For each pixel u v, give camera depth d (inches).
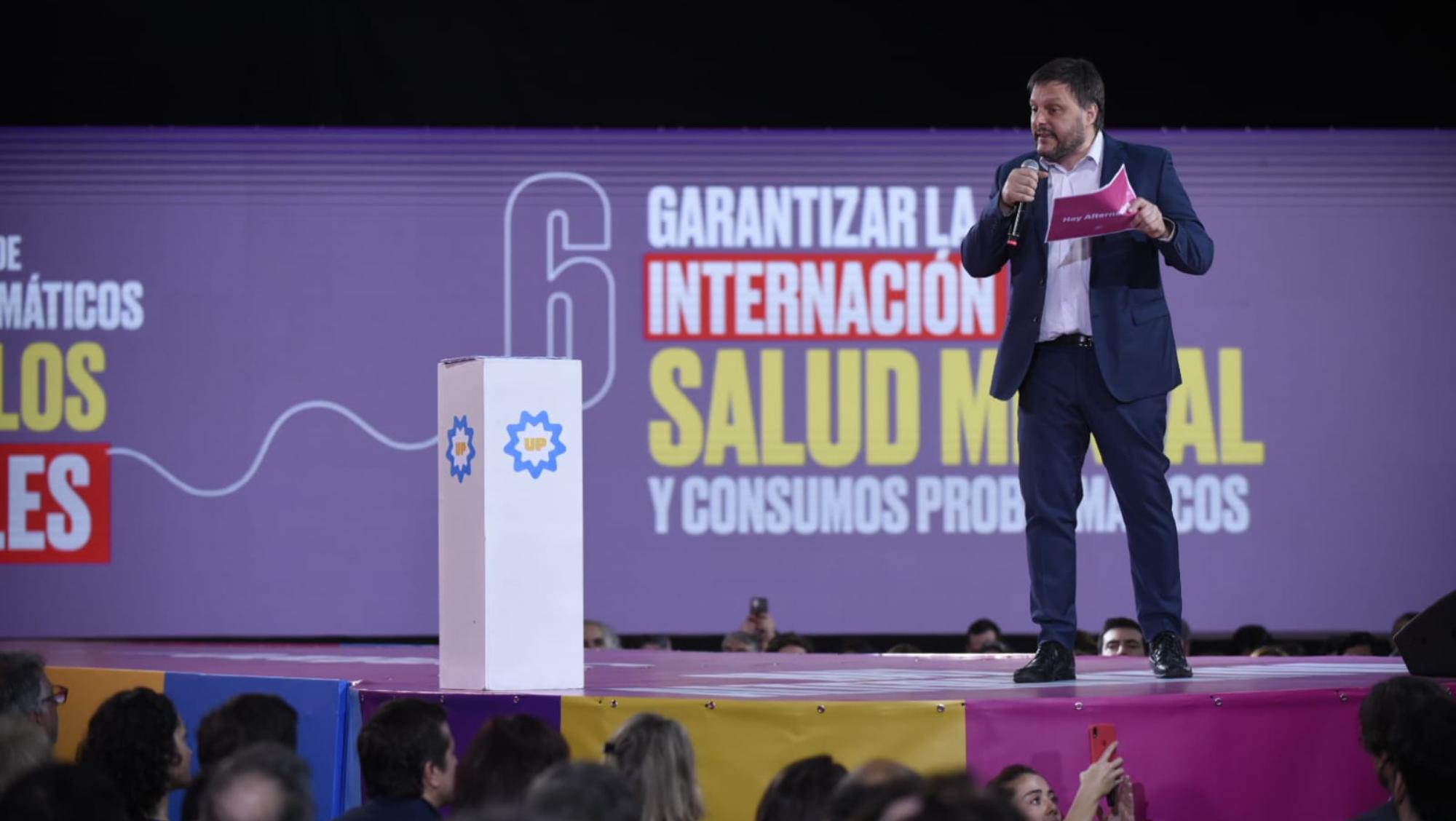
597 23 662.5
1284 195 648.4
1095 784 248.7
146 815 256.7
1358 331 646.5
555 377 289.4
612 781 167.0
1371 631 644.1
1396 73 659.4
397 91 658.2
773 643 529.7
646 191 645.9
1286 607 644.7
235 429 641.6
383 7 657.6
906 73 665.0
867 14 665.0
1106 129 662.5
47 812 173.6
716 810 258.4
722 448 645.9
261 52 657.6
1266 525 646.5
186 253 641.6
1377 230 646.5
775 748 256.2
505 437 286.0
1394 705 232.2
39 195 639.8
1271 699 265.9
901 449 647.1
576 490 290.8
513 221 644.1
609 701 266.7
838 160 647.1
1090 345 301.0
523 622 285.6
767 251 647.1
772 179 647.1
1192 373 647.1
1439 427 644.7
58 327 641.0
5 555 637.3
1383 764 235.0
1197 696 261.9
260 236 641.6
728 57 664.4
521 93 661.9
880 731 254.1
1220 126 665.6
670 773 230.7
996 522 647.1
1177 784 259.3
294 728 265.7
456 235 642.8
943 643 678.5
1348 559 644.1
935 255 647.8
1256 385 647.1
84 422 639.8
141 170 641.6
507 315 643.5
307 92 657.0
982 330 648.4
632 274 645.9
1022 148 646.5
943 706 254.1
